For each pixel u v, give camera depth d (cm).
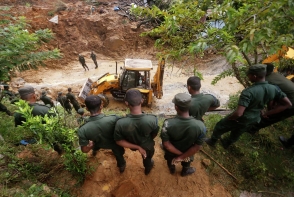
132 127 312
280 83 419
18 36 516
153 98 1261
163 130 320
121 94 1113
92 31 1953
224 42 336
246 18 320
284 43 273
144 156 334
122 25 1955
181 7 416
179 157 336
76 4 2198
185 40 431
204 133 312
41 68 1655
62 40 1852
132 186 364
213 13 359
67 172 381
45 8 1994
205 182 395
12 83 1395
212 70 1655
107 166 395
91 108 319
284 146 483
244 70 579
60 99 824
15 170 366
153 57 1898
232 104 709
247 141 487
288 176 420
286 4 279
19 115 373
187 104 298
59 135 326
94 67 1764
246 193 397
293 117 561
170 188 379
